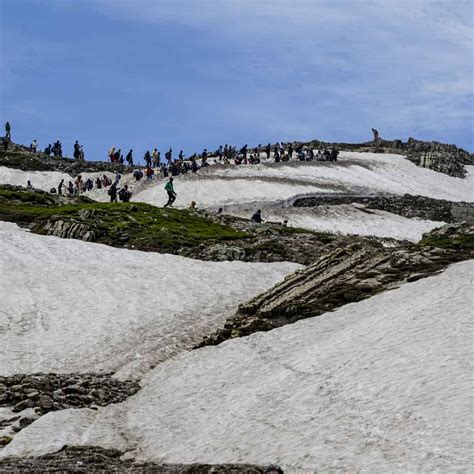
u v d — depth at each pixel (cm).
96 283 4753
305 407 2336
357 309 3466
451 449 1795
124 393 3083
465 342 2491
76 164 12106
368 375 2439
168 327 4028
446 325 2709
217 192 9919
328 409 2266
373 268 4050
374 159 13612
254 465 1942
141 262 5406
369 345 2748
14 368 3397
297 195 9825
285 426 2231
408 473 1731
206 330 4009
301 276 4244
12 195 8194
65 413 2736
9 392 2959
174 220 7331
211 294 4659
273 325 3650
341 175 11725
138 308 4303
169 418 2622
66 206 7788
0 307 4212
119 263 5325
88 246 5769
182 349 3706
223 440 2270
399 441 1916
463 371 2253
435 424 1950
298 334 3322
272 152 13438
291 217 9181
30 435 2498
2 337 3812
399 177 12512
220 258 5900
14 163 11819
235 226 7512
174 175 10700
